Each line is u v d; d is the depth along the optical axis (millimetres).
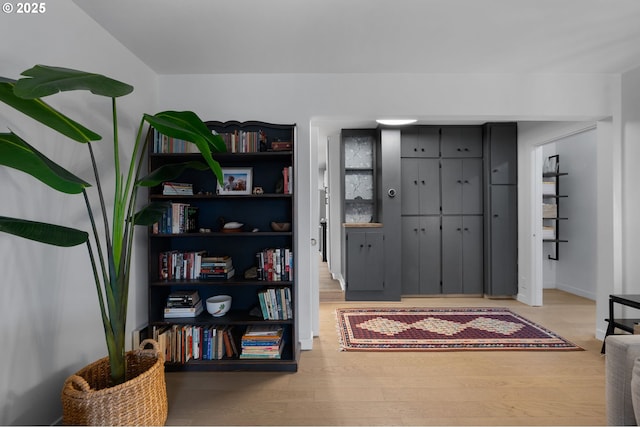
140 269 2715
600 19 2145
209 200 2982
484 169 4688
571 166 4992
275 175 2984
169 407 2094
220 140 2256
